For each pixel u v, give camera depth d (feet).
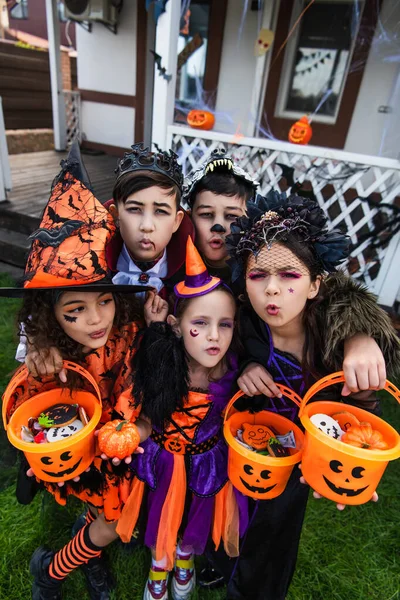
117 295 3.95
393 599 5.20
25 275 3.36
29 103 25.48
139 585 5.05
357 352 3.23
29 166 20.36
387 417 8.39
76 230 3.29
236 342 3.94
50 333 3.60
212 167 4.65
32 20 35.88
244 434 3.69
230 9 16.39
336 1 14.83
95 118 23.98
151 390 3.75
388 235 10.76
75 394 3.86
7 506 5.83
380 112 15.48
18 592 4.89
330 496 3.13
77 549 4.39
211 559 4.97
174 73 11.51
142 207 3.95
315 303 3.65
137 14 20.03
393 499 6.64
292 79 16.49
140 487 4.21
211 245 4.74
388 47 14.74
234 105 17.74
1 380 8.16
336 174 11.05
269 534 4.37
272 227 3.24
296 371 3.82
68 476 3.44
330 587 5.27
